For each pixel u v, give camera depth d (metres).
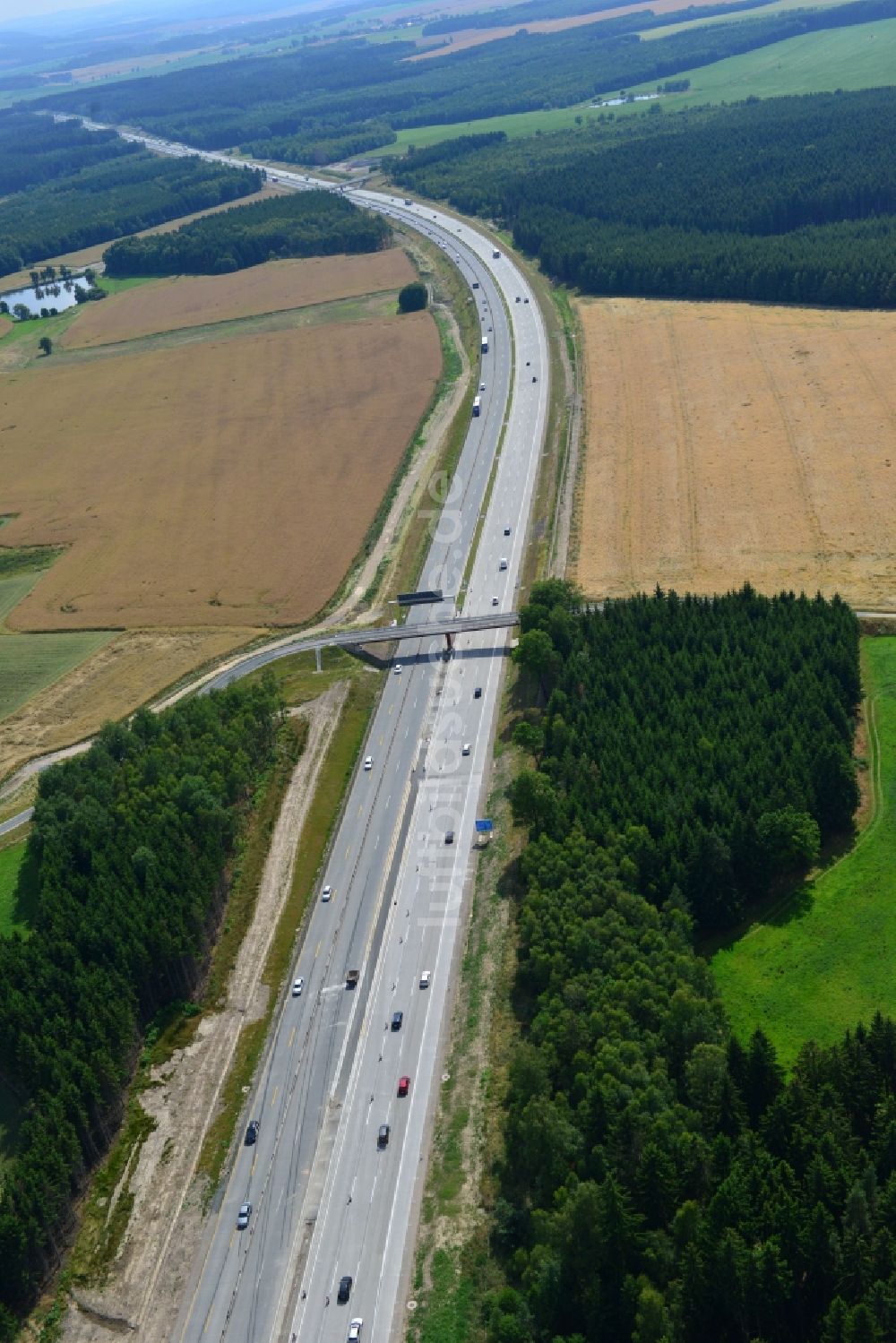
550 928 186.38
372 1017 194.00
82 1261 164.12
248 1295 157.12
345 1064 186.62
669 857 199.88
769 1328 134.38
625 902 189.25
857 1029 160.38
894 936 193.00
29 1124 170.12
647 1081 157.25
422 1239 159.38
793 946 194.38
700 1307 134.25
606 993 172.50
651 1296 131.88
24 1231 157.62
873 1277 131.50
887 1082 154.38
